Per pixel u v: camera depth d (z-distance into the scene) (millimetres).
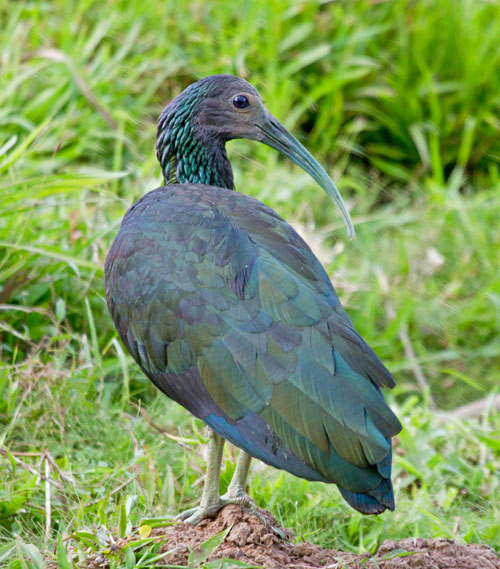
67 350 10922
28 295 11078
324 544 9180
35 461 9523
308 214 14320
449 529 9227
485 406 11812
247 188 14125
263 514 8477
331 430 7031
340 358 7281
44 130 11773
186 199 8289
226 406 7367
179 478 9758
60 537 7547
